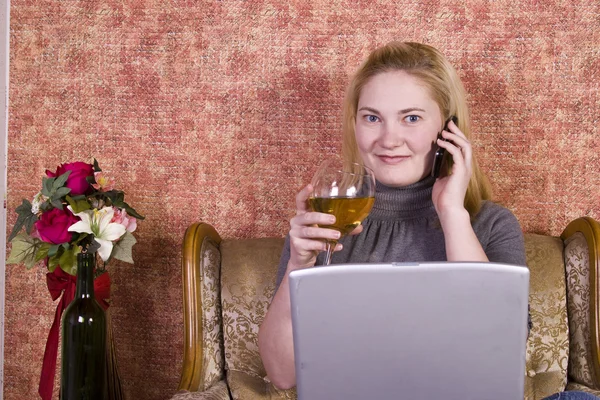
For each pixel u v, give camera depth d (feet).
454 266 2.67
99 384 5.28
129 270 6.84
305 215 3.83
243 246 5.95
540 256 5.68
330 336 2.75
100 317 5.27
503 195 6.43
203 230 5.89
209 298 5.73
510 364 2.74
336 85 6.47
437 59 5.13
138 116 6.73
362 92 5.13
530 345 5.51
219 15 6.54
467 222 4.60
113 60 6.72
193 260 5.65
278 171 6.61
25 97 6.87
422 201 5.18
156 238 6.79
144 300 6.84
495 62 6.32
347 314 2.72
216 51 6.57
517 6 6.25
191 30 6.59
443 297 2.69
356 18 6.40
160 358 6.86
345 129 5.65
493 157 6.40
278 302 4.75
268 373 4.98
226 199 6.69
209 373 5.65
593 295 5.38
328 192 3.81
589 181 6.34
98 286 5.70
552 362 5.50
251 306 5.73
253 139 6.61
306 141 6.56
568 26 6.23
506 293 2.67
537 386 5.46
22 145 6.91
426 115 4.99
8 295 7.07
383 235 5.16
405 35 6.37
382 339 2.74
